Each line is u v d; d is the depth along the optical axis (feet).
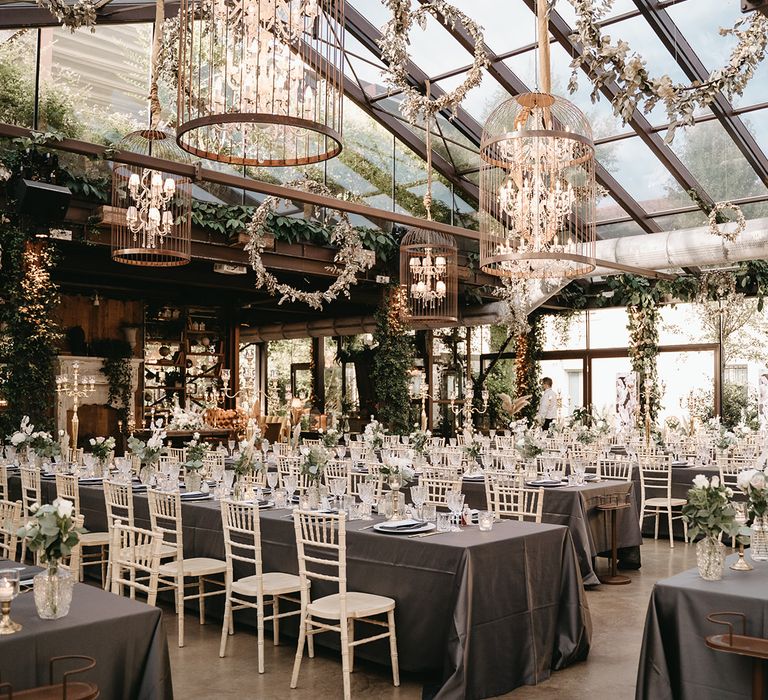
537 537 16.33
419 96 21.72
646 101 14.78
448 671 14.32
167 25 23.62
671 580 12.59
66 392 49.65
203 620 19.98
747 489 14.15
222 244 39.17
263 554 18.79
